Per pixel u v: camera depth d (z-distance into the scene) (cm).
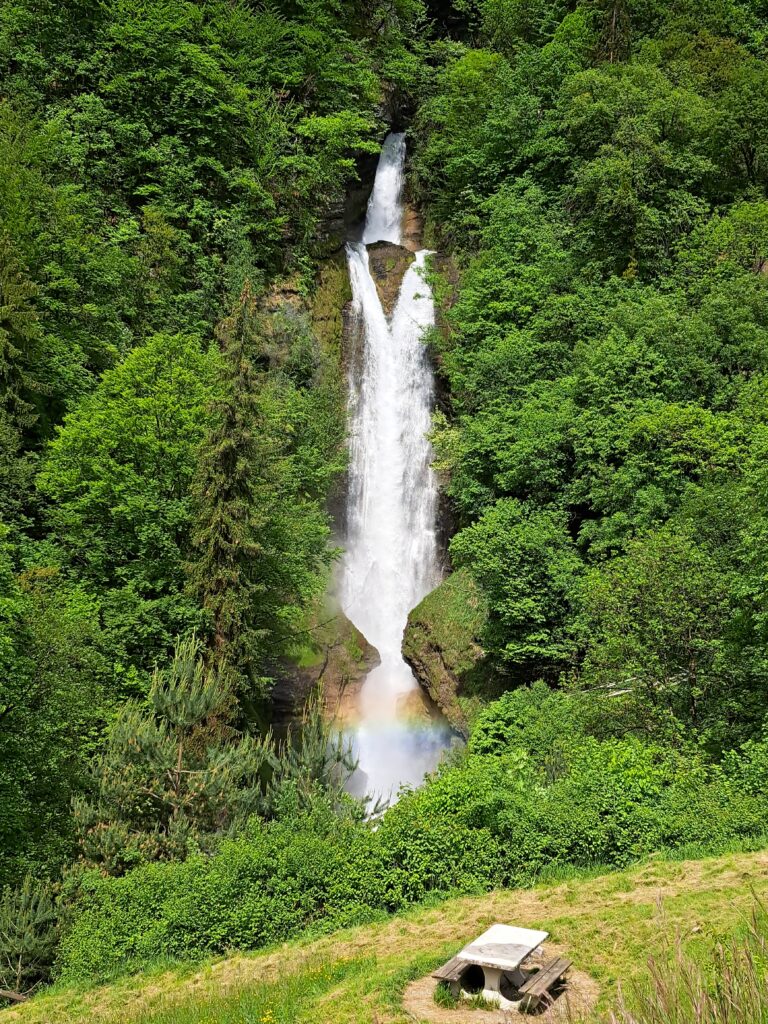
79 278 3666
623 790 1772
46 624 2259
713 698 2316
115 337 3753
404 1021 1091
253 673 2839
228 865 1836
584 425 3328
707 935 1197
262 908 1761
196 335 3925
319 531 3425
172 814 2175
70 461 2956
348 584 4269
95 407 3048
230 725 2680
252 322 3086
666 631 2339
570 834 1706
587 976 1184
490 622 3369
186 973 1669
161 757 2158
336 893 1764
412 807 1834
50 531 3173
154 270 4072
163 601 2795
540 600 3119
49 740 2241
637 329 3553
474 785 1806
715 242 3934
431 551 4306
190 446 2991
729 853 1558
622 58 5350
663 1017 605
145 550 2897
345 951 1516
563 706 2611
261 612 3062
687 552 2383
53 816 2205
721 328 3462
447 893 1688
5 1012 1647
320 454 3903
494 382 4012
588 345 3706
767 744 1881
